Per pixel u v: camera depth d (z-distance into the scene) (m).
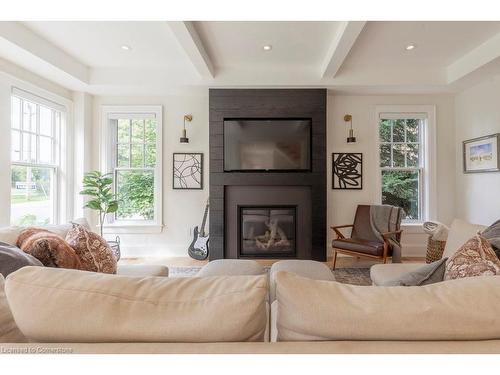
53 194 3.59
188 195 4.06
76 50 3.10
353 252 3.27
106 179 3.53
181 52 3.15
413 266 2.12
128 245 4.05
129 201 4.12
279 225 3.86
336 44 2.71
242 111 3.72
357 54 3.18
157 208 4.05
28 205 3.22
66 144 3.71
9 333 0.76
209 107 3.72
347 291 0.71
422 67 3.54
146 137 4.11
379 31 2.67
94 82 3.56
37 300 0.67
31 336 0.67
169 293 0.70
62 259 1.41
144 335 0.64
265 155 3.75
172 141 4.05
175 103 4.04
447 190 4.03
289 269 2.00
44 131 3.45
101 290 0.69
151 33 2.74
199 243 3.91
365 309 0.66
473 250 1.21
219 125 3.72
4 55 2.74
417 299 0.68
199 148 4.05
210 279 0.74
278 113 3.72
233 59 3.31
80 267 1.54
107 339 0.65
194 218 4.07
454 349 0.62
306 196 3.79
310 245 3.77
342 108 4.01
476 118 3.61
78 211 3.85
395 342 0.64
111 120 4.10
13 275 0.72
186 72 3.56
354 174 4.00
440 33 2.71
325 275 1.92
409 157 4.10
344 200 4.02
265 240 3.85
